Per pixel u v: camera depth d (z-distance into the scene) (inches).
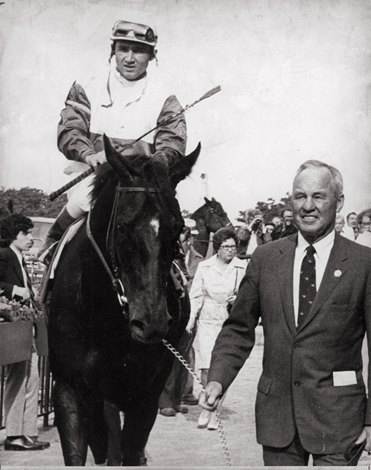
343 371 140.6
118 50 246.5
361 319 142.6
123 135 240.4
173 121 237.9
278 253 146.7
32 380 226.2
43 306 187.5
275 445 140.9
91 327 172.4
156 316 152.9
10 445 221.8
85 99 244.7
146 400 183.2
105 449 199.5
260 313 148.9
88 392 175.2
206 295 235.9
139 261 154.7
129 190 159.2
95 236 170.1
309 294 142.3
